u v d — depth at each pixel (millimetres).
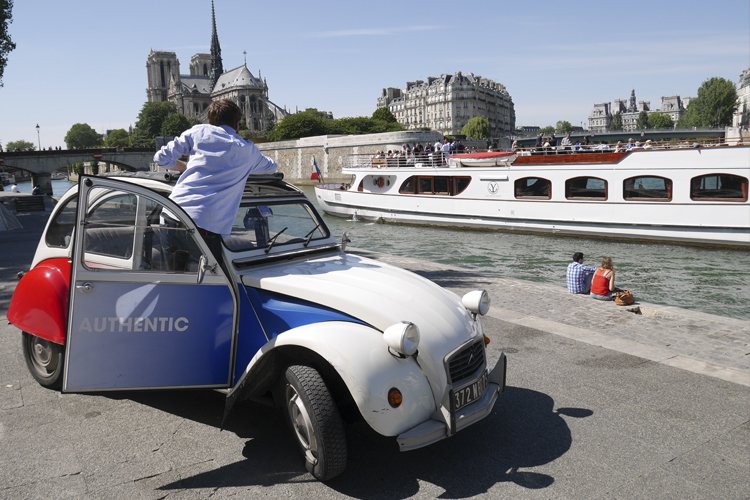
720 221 22219
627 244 24141
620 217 24406
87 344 4020
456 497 3686
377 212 33125
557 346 6707
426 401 3846
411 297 4242
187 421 4699
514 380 5676
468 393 3986
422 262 13078
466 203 29047
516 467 4055
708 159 22234
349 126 123188
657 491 3746
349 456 4199
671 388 5453
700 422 4738
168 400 5105
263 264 4602
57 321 4789
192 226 4211
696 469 4016
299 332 3861
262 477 3893
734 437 4473
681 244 23266
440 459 4172
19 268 12422
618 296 9000
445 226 30031
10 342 6770
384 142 75562
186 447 4281
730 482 3852
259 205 4801
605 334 7242
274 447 4293
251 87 189750
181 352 4219
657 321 7875
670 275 18906
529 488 3783
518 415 4898
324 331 3820
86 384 4039
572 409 5000
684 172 22766
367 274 4582
